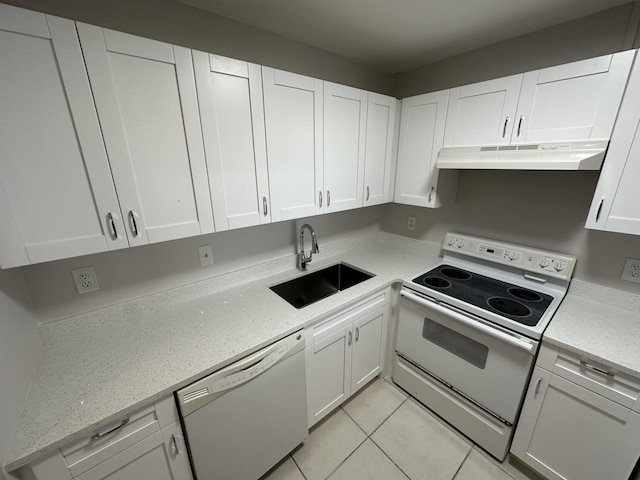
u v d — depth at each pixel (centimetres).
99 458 89
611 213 119
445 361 166
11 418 79
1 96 76
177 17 127
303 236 201
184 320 137
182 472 112
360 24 146
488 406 150
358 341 175
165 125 104
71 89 84
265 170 135
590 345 115
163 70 99
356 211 238
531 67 157
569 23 141
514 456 148
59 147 86
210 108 112
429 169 184
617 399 108
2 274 94
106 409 88
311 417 160
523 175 169
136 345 119
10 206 81
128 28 117
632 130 109
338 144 164
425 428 174
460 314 151
